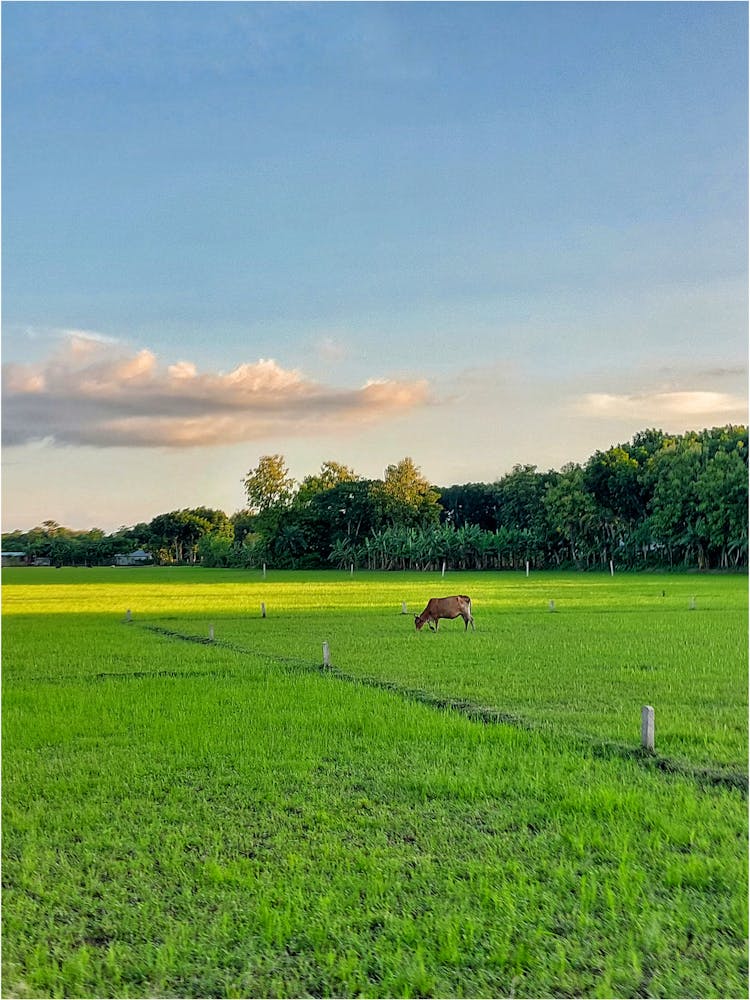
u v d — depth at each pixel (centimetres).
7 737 1678
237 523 17150
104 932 898
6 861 1070
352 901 942
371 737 1630
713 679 2256
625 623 3778
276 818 1196
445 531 12594
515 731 1647
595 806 1216
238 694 2095
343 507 13688
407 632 3525
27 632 3709
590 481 11638
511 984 793
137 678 2384
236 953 847
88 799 1294
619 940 862
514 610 4522
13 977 819
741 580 7888
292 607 5072
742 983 787
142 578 10125
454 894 950
